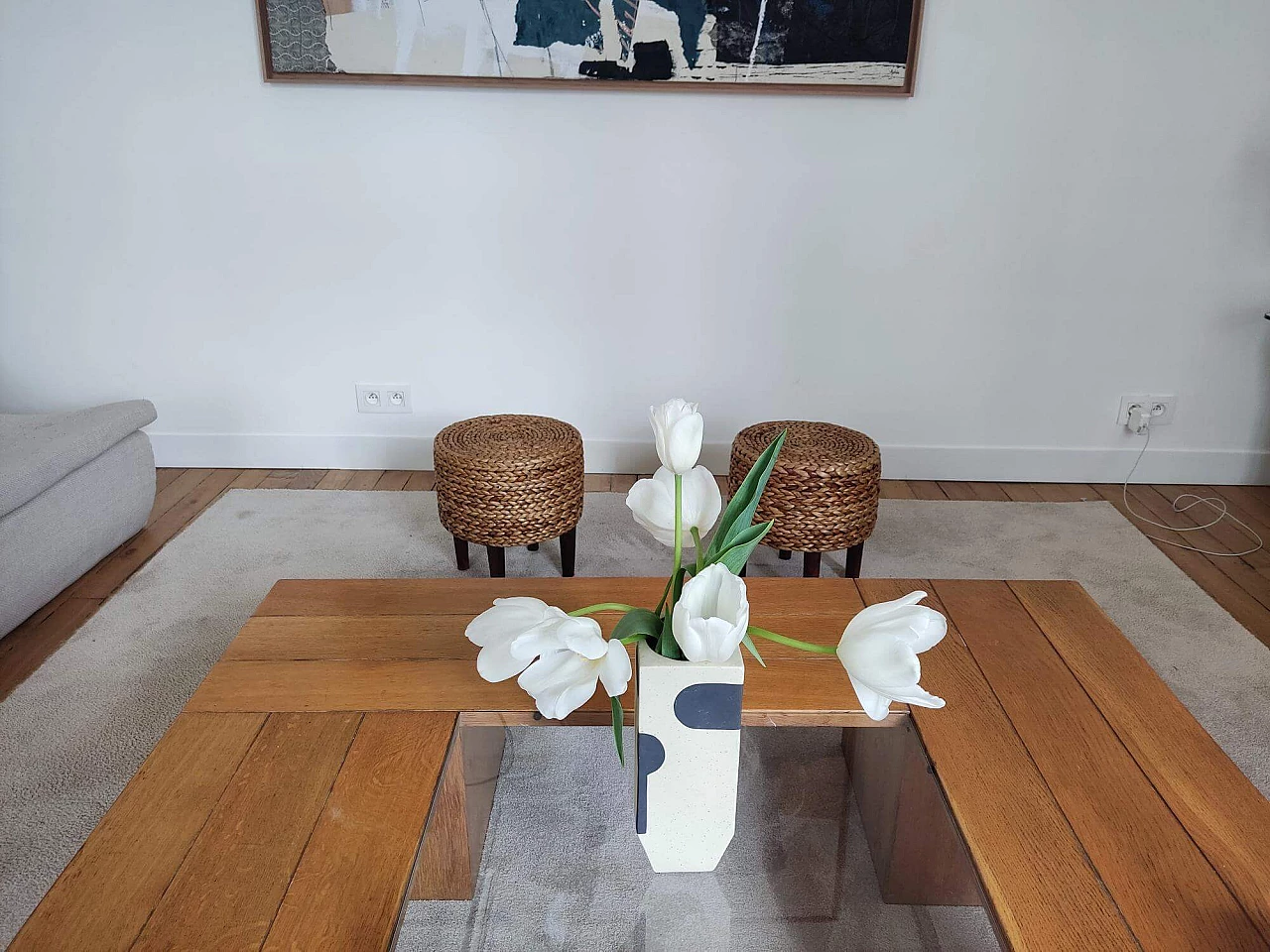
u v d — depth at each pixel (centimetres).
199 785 113
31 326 296
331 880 99
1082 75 267
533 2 259
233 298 293
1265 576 248
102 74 267
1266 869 102
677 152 277
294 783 113
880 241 286
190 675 197
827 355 300
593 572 243
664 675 96
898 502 294
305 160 277
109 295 292
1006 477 314
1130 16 261
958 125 273
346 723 125
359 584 163
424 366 301
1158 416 304
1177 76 267
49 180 278
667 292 292
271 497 289
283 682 134
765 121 274
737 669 96
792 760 125
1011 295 292
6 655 204
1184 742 124
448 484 223
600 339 298
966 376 302
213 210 282
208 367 302
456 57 264
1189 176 277
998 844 105
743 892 108
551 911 106
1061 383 303
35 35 263
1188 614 227
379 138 275
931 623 86
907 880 110
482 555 253
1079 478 313
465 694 131
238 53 265
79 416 241
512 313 295
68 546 223
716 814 105
